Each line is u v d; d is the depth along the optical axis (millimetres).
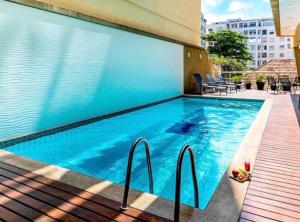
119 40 7930
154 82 10133
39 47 5422
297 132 5023
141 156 4949
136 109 9070
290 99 9844
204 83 13234
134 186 3727
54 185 2715
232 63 28656
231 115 8602
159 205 2346
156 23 10469
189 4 13742
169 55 11195
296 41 13047
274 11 8062
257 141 4352
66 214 2203
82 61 6582
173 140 5949
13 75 4953
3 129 4863
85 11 6691
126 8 8445
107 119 7637
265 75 14492
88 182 2789
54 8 5621
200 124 7438
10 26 4824
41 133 5633
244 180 2865
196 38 15141
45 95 5652
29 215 2191
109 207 2307
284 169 3236
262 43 76000
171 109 9617
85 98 6785
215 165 4496
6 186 2689
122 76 8195
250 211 2311
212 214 2213
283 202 2461
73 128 6453
